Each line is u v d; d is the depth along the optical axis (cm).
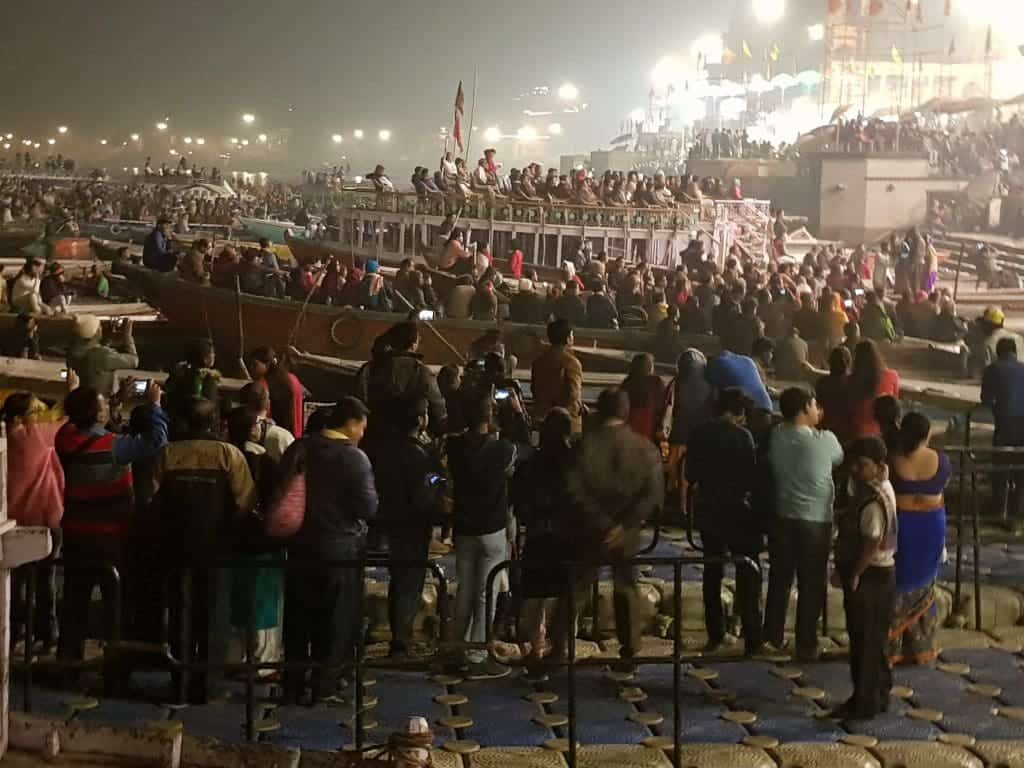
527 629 923
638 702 882
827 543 937
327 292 2611
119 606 762
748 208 4584
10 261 4391
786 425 940
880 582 843
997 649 1004
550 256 3953
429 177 3903
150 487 858
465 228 3803
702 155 6900
